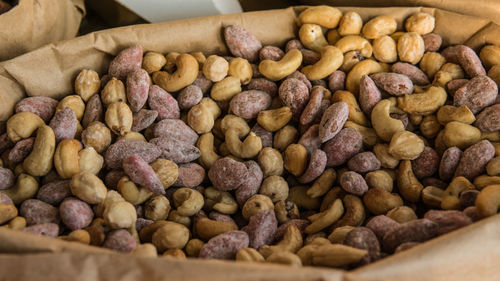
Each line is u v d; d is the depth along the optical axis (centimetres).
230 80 40
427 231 32
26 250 29
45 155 36
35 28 42
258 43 42
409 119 39
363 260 31
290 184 38
